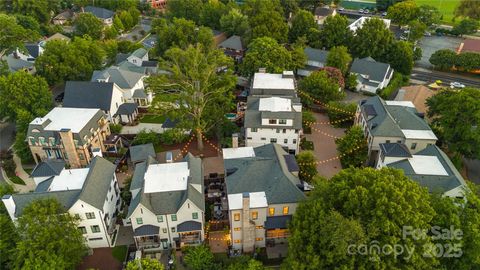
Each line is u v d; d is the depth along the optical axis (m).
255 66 100.81
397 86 109.75
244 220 52.44
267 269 53.31
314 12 166.75
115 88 90.38
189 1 158.12
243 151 66.25
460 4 161.50
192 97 79.44
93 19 144.25
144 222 54.91
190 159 64.06
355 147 73.00
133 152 75.69
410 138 69.56
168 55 85.19
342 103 94.56
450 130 71.62
